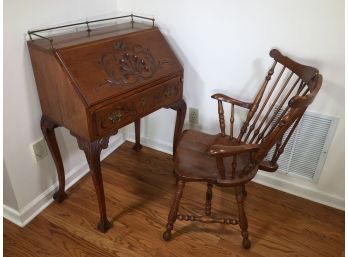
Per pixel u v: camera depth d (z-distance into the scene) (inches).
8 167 54.1
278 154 51.0
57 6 54.9
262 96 59.4
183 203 66.2
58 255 54.4
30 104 55.2
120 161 79.4
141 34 57.9
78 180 72.0
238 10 57.0
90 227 59.8
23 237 57.6
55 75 47.3
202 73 67.2
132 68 52.8
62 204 65.1
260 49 58.6
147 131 83.4
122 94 49.7
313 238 58.4
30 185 60.0
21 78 52.1
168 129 79.7
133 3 67.6
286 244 57.1
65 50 46.6
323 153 61.4
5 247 55.5
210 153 44.1
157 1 64.4
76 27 59.8
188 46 65.8
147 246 56.3
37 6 51.1
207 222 55.7
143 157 81.2
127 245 56.4
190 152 54.9
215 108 69.8
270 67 59.1
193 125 75.1
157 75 55.4
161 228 60.1
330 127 58.4
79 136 49.5
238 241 57.5
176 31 65.6
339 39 51.3
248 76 62.4
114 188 70.0
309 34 53.2
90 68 47.9
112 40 52.9
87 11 61.7
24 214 59.6
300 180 67.2
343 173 61.7
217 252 55.4
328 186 64.8
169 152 82.9
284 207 65.7
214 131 73.0
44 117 55.6
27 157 57.7
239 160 53.1
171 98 60.8
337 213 64.2
